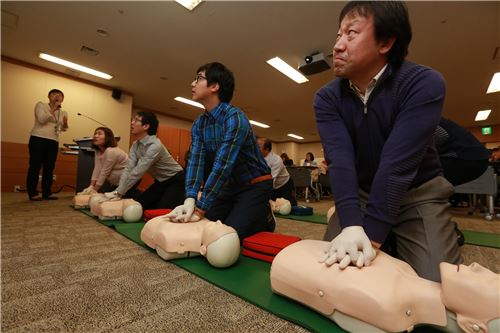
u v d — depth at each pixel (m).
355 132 0.82
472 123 7.96
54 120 3.23
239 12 3.28
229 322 0.58
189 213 1.09
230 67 4.68
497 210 3.87
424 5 2.99
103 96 5.58
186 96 6.32
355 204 0.68
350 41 0.68
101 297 0.69
